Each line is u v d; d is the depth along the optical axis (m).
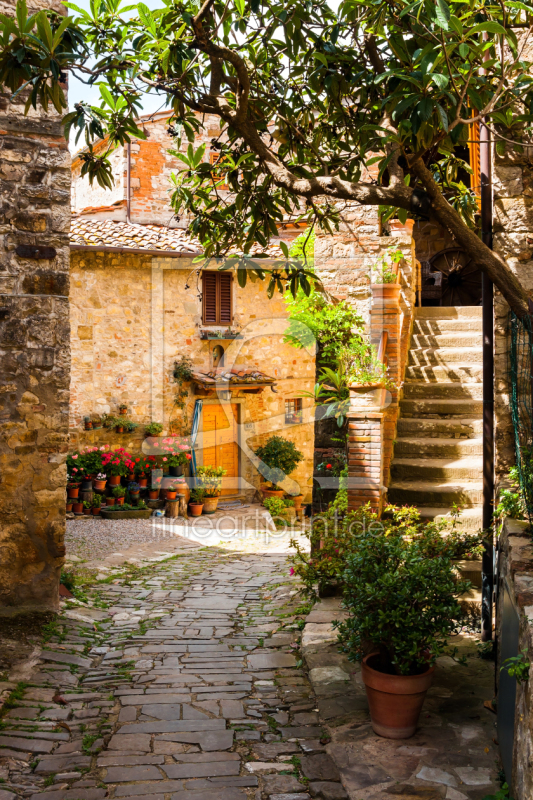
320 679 4.25
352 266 6.63
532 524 3.24
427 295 11.04
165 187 12.61
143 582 7.19
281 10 4.04
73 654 4.84
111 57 3.96
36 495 5.52
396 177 3.59
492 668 4.30
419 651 3.58
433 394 7.14
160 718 3.78
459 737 3.44
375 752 3.30
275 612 6.02
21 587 5.48
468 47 2.87
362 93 4.20
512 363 4.04
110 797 2.95
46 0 5.29
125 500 10.63
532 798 2.20
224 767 3.22
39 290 5.52
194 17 3.67
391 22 3.51
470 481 6.13
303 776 3.15
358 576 3.75
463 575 5.18
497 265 3.42
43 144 5.50
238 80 3.80
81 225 10.11
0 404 5.40
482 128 4.65
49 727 3.65
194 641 5.21
